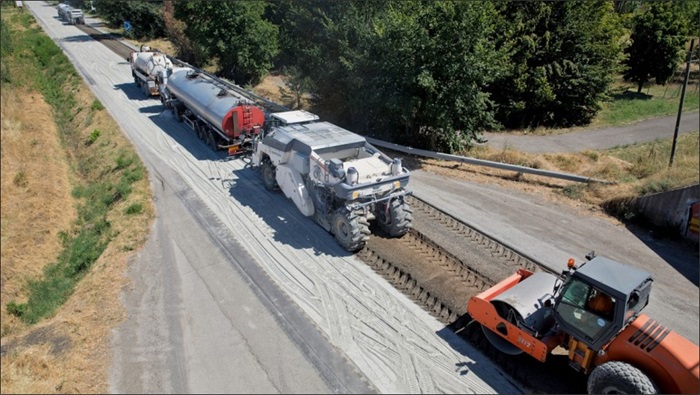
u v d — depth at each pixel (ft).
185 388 26.48
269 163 49.34
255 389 26.40
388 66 57.62
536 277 30.25
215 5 90.79
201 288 35.14
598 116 90.02
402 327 31.07
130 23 153.99
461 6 54.19
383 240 41.32
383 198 39.34
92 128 74.13
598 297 23.08
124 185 52.70
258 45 92.94
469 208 47.37
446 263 37.83
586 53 81.10
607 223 44.70
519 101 80.02
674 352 21.65
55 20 193.57
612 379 22.20
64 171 60.75
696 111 93.09
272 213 46.39
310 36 75.72
